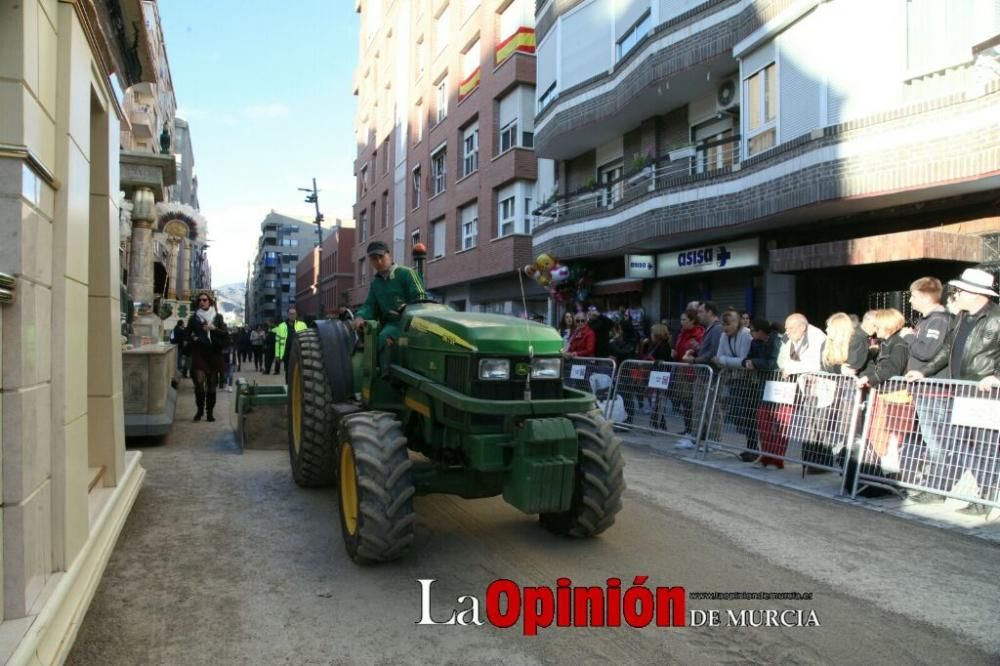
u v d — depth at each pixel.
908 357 5.77
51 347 2.89
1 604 2.43
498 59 22.11
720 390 7.56
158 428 7.54
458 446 4.25
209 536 4.51
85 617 3.27
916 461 5.55
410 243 31.78
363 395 5.05
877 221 10.12
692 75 12.84
